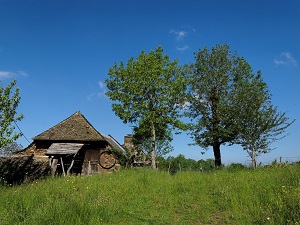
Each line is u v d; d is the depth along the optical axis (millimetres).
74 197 11266
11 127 20359
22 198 10992
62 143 30125
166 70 32469
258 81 29922
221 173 18812
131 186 14484
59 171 28953
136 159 32906
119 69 32812
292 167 15875
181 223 9516
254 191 11680
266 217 8906
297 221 8070
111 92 32406
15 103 21094
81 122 32812
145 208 11141
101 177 18031
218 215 10125
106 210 10312
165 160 33375
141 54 32594
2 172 19141
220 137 32000
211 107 33125
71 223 8750
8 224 8773
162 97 31219
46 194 11883
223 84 32844
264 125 26031
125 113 31141
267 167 19969
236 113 27766
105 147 31891
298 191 10070
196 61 34500
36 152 31078
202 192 12930
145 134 32625
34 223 8703
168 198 12102
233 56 33656
